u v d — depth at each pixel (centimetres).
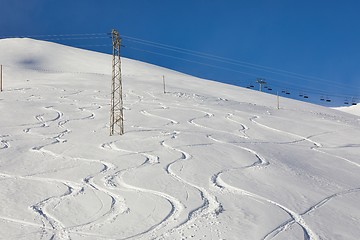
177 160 1844
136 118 3048
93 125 2745
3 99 3712
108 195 1376
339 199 1495
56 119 2947
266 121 3247
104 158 1869
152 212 1231
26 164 1756
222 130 2822
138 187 1467
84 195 1372
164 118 3108
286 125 3166
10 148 2044
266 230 1138
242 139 2502
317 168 2000
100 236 1066
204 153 1988
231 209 1280
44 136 2384
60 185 1477
